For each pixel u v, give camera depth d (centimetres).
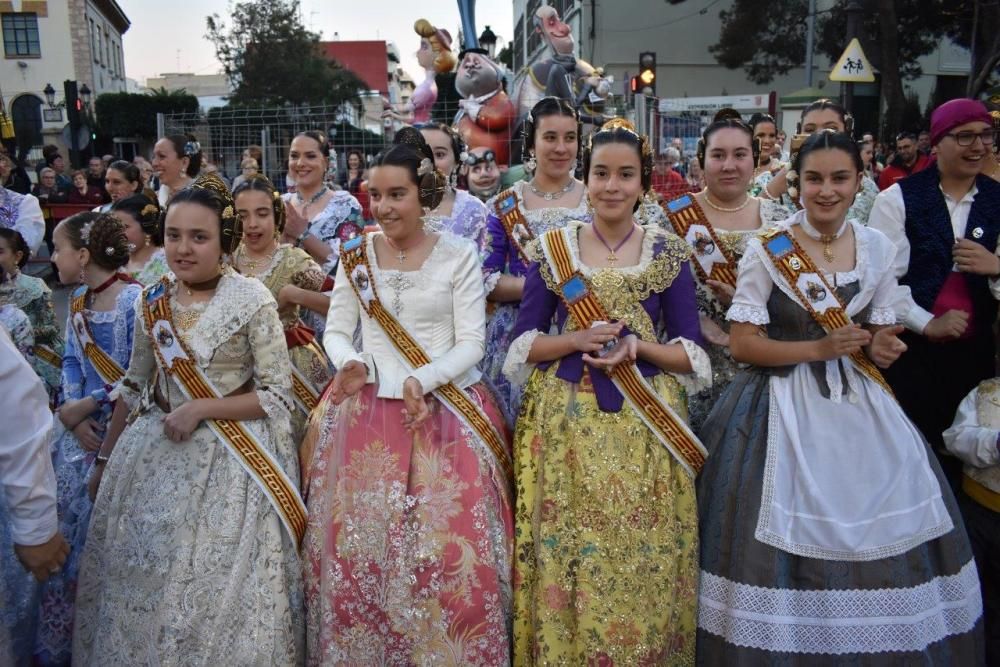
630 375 278
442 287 295
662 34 2994
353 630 273
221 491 277
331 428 296
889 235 348
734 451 287
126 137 2739
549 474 279
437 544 273
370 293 296
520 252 355
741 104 1434
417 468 282
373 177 288
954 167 334
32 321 406
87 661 286
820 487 270
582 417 279
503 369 296
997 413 302
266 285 355
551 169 358
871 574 264
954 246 328
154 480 278
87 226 331
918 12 2102
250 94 3231
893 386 357
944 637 271
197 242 277
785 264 282
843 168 275
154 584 269
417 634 269
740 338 290
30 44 3653
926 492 273
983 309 340
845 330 268
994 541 310
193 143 517
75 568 312
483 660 269
